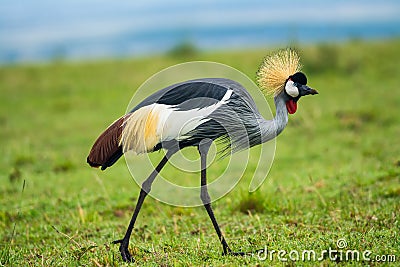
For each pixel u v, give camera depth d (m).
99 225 21.91
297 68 18.84
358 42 66.12
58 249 19.12
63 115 43.81
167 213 22.92
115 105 45.47
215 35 190.25
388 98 42.19
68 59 72.69
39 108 46.59
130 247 18.20
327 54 53.72
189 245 18.39
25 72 60.62
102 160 16.56
